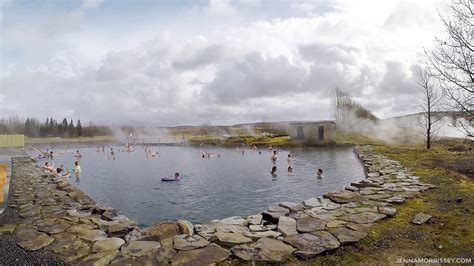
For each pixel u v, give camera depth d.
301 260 5.00
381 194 9.34
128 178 21.17
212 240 5.90
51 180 14.91
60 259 5.33
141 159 35.84
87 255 5.44
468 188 9.55
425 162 17.56
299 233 6.15
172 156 39.25
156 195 15.38
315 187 16.44
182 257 5.14
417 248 5.23
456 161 17.27
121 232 6.92
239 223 7.03
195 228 6.65
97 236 6.51
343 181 17.61
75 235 6.59
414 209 7.63
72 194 11.42
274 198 14.24
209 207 12.80
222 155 38.44
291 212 7.71
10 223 7.64
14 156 29.38
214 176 21.52
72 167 27.84
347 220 6.88
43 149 51.81
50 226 7.30
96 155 41.62
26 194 11.48
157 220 11.01
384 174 13.81
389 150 28.59
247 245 5.59
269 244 5.59
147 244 5.77
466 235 5.61
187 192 16.06
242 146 51.38
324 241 5.64
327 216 7.23
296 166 25.23
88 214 8.49
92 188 17.47
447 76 12.55
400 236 5.83
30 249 5.84
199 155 39.88
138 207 12.94
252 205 13.05
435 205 7.89
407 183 11.12
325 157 30.89
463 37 11.95
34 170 18.84
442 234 5.78
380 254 5.09
